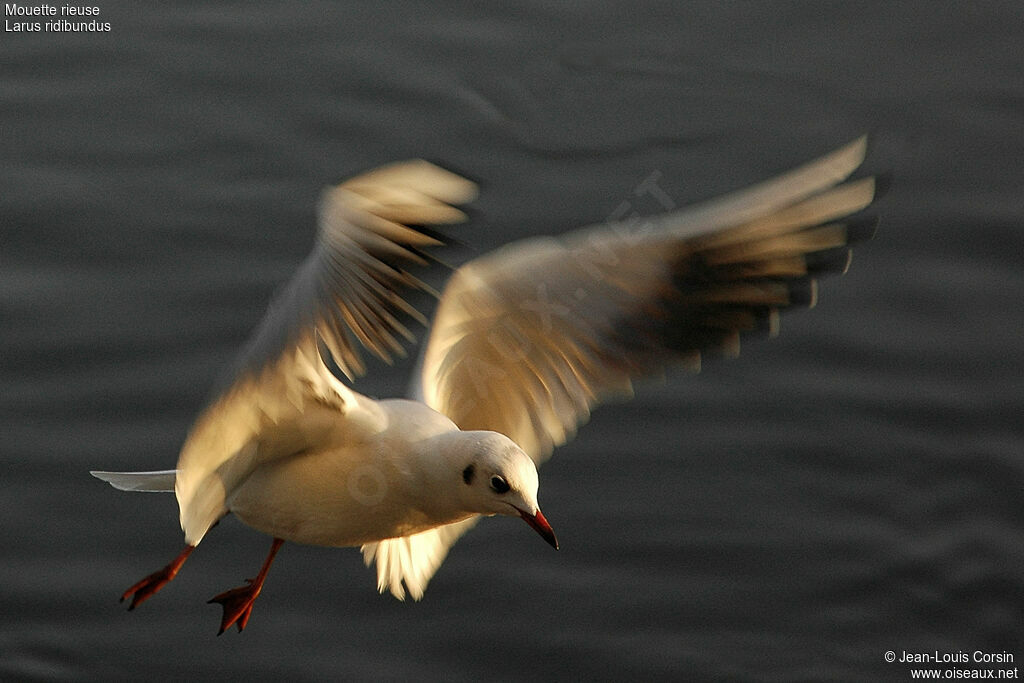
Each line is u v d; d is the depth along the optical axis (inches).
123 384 526.6
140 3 711.1
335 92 661.3
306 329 225.9
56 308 550.9
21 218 585.9
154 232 582.9
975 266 593.0
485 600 485.7
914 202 620.1
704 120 663.8
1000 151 644.7
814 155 639.1
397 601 482.6
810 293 260.1
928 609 492.1
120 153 621.0
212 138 631.8
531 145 642.2
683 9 725.9
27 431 512.1
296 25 700.7
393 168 222.7
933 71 692.1
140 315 549.6
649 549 501.0
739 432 536.1
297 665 464.8
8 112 639.1
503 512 256.8
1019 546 504.1
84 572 483.2
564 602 485.7
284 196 602.2
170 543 493.4
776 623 485.1
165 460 502.3
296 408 252.8
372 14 711.1
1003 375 550.9
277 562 491.5
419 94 662.5
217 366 531.2
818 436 534.6
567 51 693.9
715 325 267.7
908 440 534.3
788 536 506.0
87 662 463.2
